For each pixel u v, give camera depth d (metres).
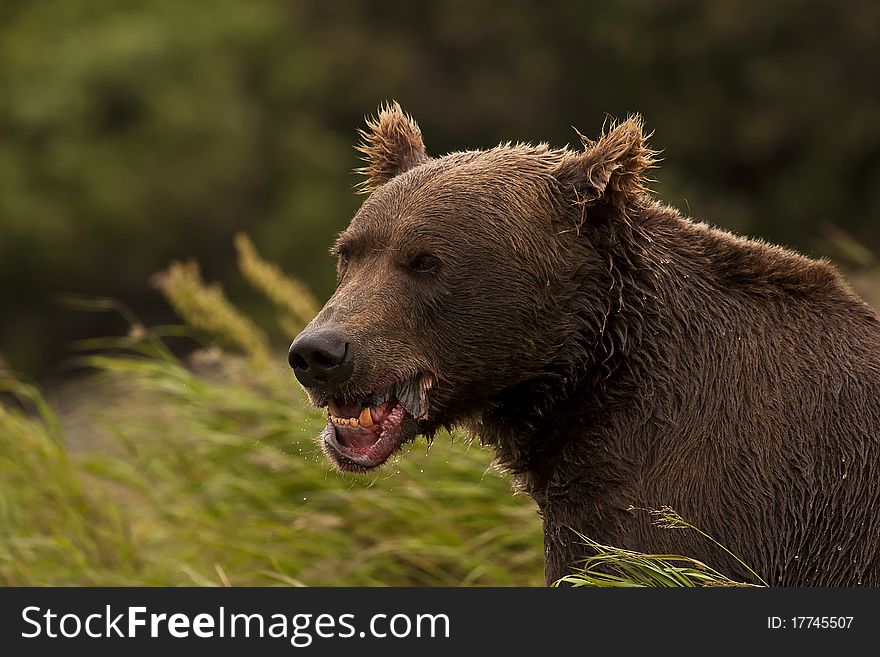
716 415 9.11
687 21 55.59
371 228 9.55
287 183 54.69
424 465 14.38
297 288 16.81
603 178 9.31
